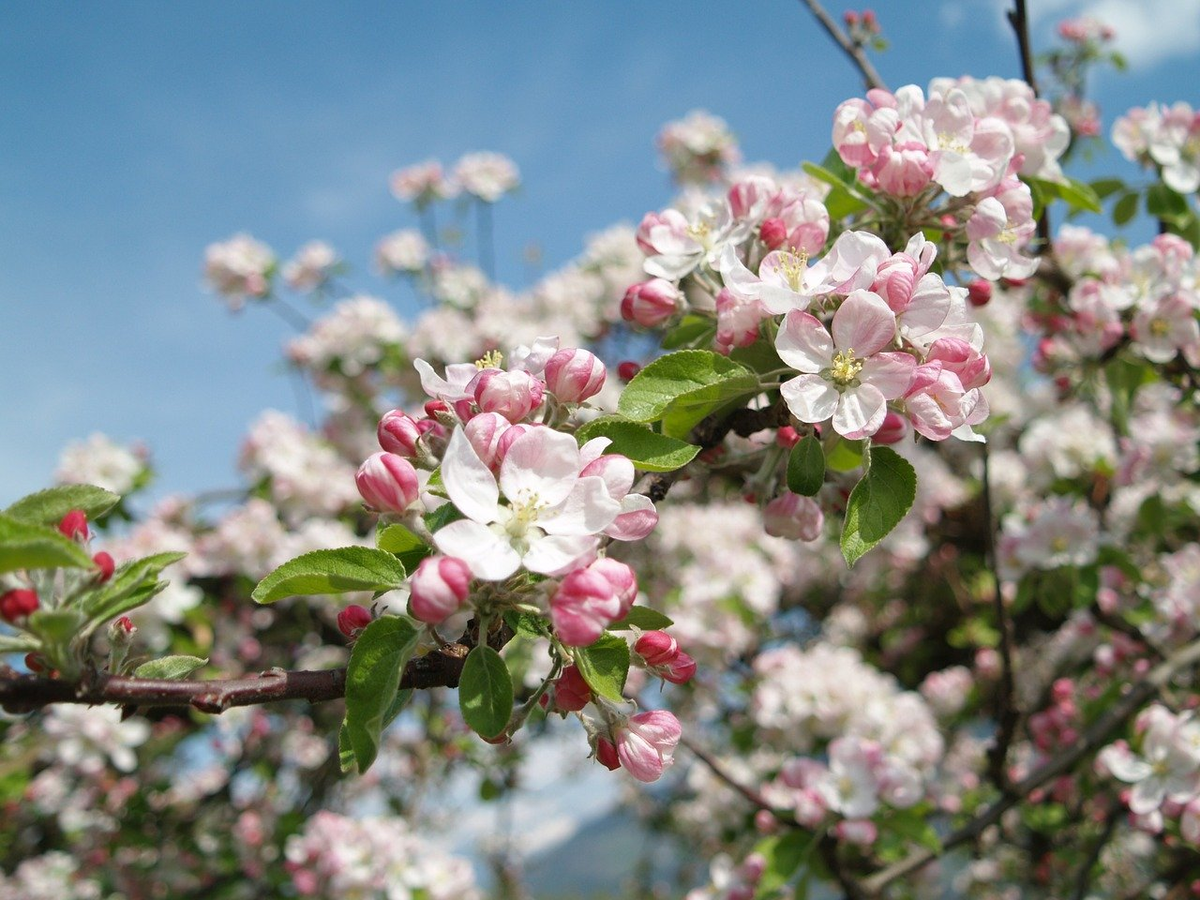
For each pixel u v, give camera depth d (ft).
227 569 3.38
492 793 3.26
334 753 3.79
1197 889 2.22
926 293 1.09
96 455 3.58
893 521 1.08
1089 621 2.85
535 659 2.49
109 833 3.78
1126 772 1.83
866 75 1.78
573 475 1.00
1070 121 2.79
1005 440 4.09
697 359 1.13
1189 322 1.78
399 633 0.96
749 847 2.97
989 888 3.59
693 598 3.01
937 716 3.65
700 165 5.27
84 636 0.92
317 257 4.58
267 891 3.54
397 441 1.09
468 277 4.94
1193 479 2.55
